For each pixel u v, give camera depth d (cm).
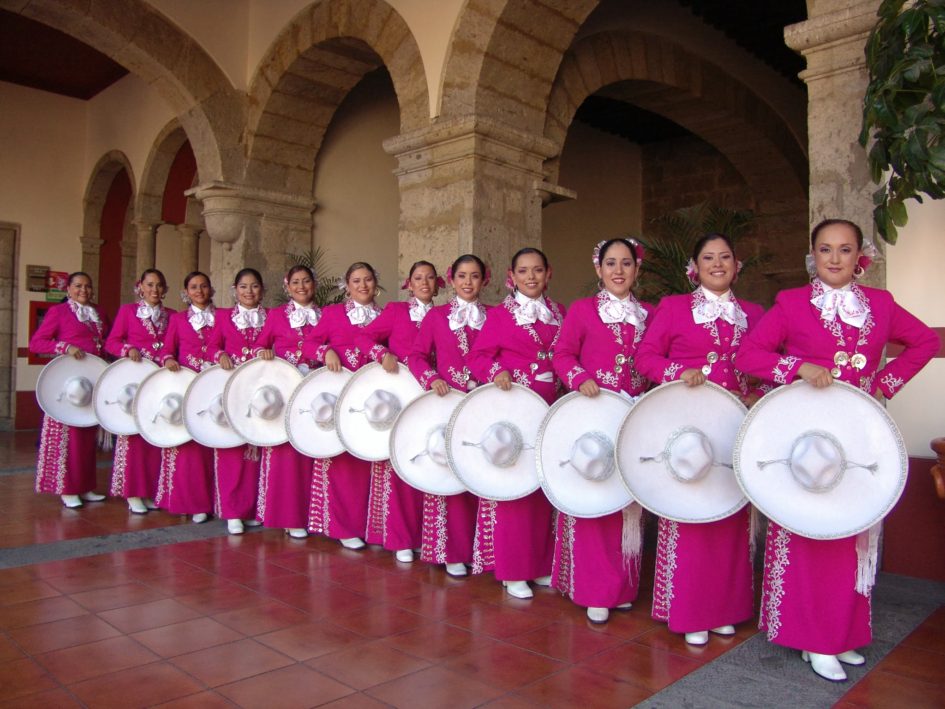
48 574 402
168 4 708
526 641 315
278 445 476
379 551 455
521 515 371
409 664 291
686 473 294
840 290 291
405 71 597
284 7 720
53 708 253
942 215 367
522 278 375
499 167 566
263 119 748
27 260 1091
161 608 351
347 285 463
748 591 322
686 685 273
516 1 539
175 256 1303
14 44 943
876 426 270
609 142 1073
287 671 284
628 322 344
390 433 396
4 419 1071
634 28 718
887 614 337
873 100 301
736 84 841
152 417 507
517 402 363
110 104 1105
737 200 1020
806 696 264
